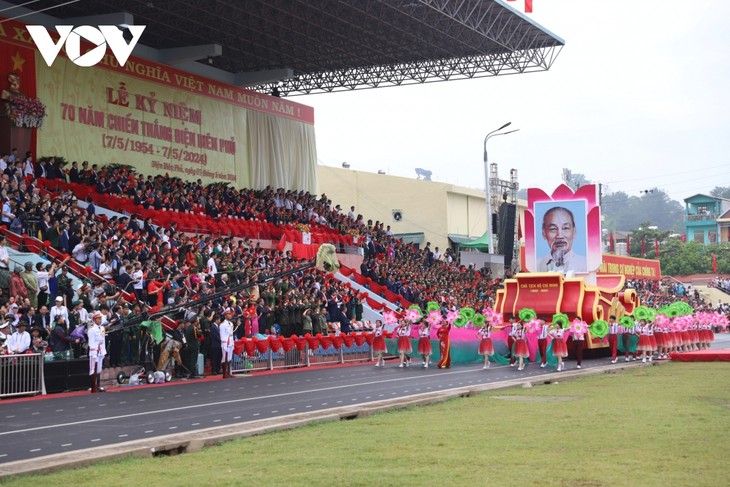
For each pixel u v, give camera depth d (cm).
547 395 2109
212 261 3472
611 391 2183
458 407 1853
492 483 1016
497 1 4434
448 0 4344
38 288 2692
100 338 2436
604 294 3606
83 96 4106
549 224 3681
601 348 3791
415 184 6944
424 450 1270
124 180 4012
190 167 4712
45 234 3095
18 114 3659
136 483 1061
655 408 1769
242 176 5088
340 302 3925
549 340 3450
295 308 3509
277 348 3256
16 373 2281
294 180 5491
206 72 5034
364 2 4325
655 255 10725
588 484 1006
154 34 4697
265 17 4425
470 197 7250
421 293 4784
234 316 3123
